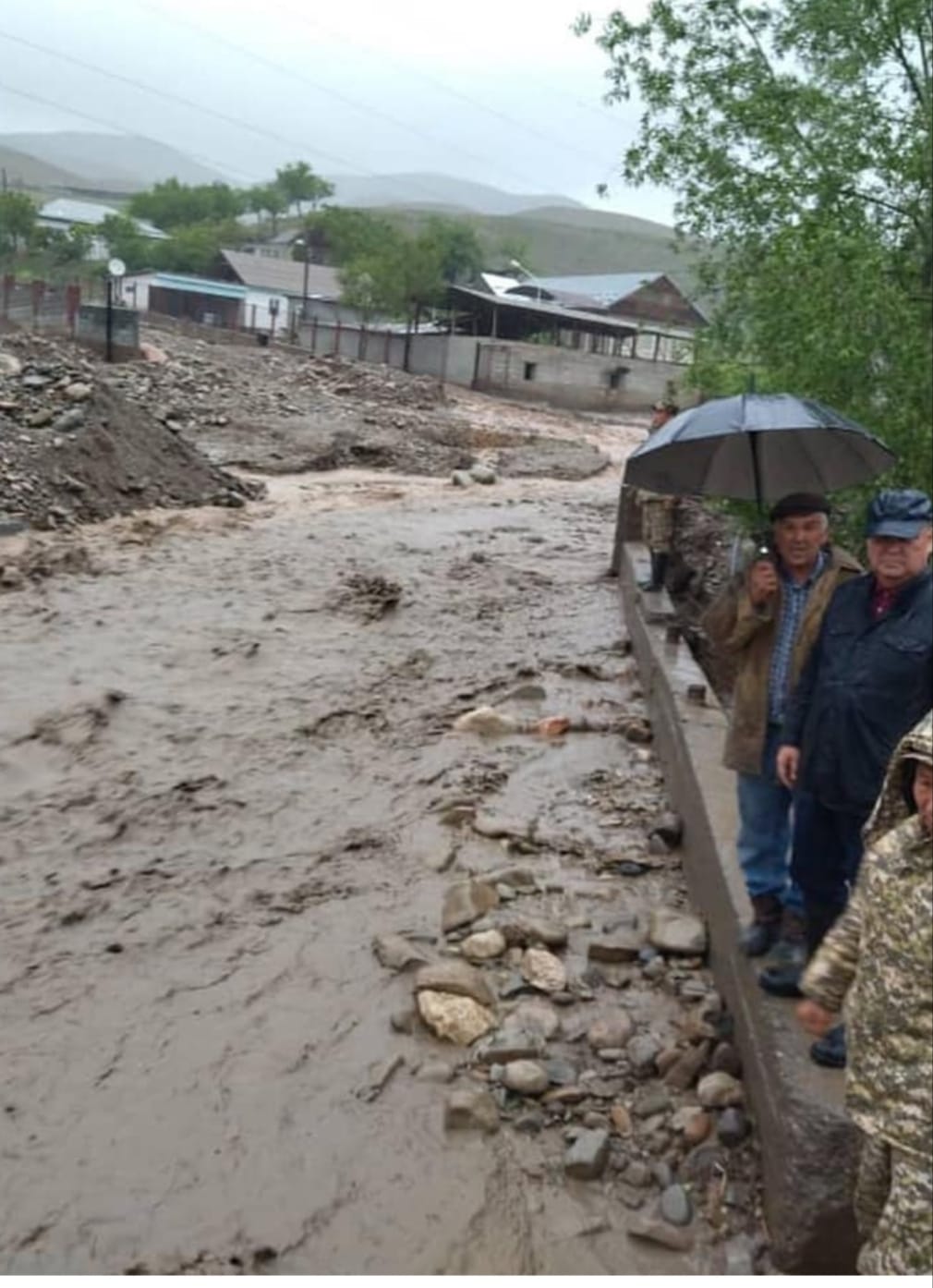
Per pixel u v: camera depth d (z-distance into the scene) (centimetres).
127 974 501
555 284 7669
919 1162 249
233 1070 438
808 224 836
